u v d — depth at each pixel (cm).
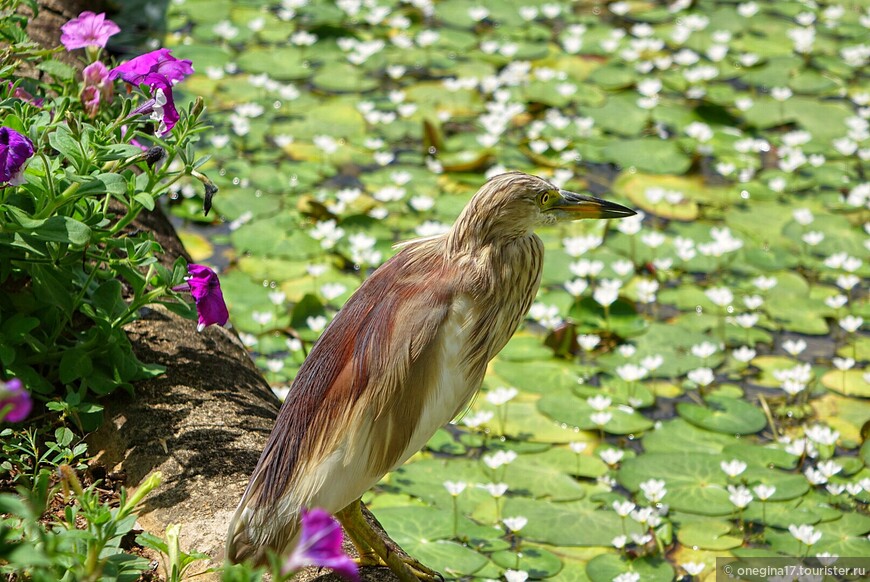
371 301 588
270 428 679
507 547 784
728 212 1189
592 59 1463
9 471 602
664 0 1623
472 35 1510
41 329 666
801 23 1573
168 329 732
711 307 1058
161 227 862
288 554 515
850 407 942
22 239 598
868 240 1106
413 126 1301
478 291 599
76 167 606
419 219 1143
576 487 844
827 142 1309
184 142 648
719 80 1438
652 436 901
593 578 758
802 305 1062
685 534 805
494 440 895
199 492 610
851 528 817
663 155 1265
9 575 504
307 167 1214
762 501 838
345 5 1520
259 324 987
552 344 995
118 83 795
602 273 1089
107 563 483
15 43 744
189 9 1515
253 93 1338
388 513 806
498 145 1284
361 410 548
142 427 650
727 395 950
